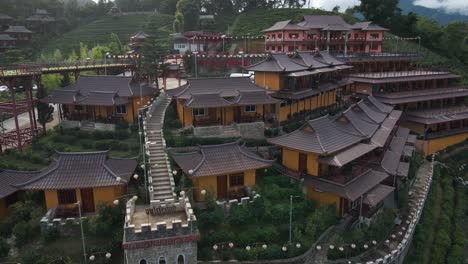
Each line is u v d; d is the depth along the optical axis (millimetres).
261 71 57750
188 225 27578
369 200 39719
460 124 76188
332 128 45469
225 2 138250
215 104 49312
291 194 40781
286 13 126438
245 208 37000
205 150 40062
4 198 37156
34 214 34188
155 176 40156
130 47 99062
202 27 120438
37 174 38469
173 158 41188
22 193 38156
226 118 52625
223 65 78812
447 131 71938
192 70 78938
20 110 50562
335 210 40344
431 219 48844
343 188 39188
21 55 97688
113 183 34938
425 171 60469
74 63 66125
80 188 34594
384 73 85500
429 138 68625
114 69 72875
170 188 38438
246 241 34094
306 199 40500
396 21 115312
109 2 154000
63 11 142875
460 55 107188
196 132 49500
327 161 40094
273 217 37031
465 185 61438
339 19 97750
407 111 74125
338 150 41406
